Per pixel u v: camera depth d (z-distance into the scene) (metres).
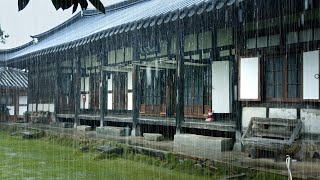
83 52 16.84
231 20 9.73
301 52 8.54
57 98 19.58
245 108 9.69
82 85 18.39
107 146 11.78
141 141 11.95
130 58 14.15
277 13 8.88
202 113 12.02
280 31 8.92
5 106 24.53
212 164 8.49
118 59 14.82
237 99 9.82
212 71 11.55
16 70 26.81
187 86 12.64
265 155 8.96
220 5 8.13
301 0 7.88
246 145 9.02
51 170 9.65
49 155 12.12
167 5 11.87
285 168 7.55
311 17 8.30
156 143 11.46
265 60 9.34
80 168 9.88
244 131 9.64
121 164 10.27
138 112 13.36
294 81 8.76
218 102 11.40
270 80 9.26
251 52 9.55
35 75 22.67
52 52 16.55
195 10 8.80
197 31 11.63
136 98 13.34
